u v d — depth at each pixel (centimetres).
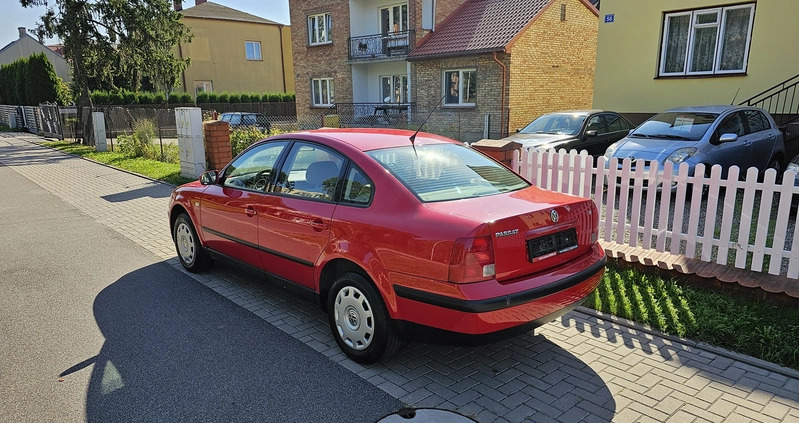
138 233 770
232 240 499
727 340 397
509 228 325
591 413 318
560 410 321
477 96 2008
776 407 321
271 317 467
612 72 1456
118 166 1505
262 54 4400
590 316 456
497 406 327
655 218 781
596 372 366
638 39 1394
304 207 412
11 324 454
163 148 1709
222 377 364
